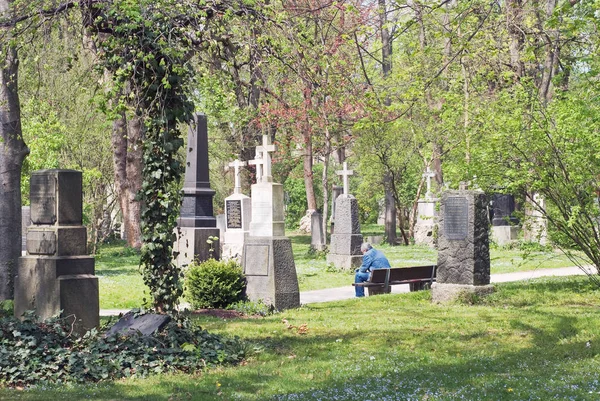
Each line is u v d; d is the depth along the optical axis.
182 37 13.26
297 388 10.22
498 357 11.95
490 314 16.39
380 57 43.59
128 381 11.00
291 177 66.62
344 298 22.06
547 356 11.84
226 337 13.48
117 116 12.97
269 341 13.95
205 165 27.22
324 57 14.85
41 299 12.80
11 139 17.97
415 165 48.16
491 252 35.78
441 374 10.77
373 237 50.03
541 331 14.05
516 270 29.00
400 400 9.09
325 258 35.59
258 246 18.55
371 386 10.02
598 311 16.11
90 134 34.19
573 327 14.14
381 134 42.34
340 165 56.66
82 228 13.05
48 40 13.91
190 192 26.89
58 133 29.17
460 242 18.83
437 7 16.42
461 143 20.16
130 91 13.38
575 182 17.72
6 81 17.62
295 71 14.64
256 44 13.96
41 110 20.14
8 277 17.86
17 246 18.12
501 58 27.02
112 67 13.23
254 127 40.62
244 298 18.61
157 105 13.25
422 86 16.84
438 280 19.14
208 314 17.47
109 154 38.16
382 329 14.98
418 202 46.88
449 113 24.42
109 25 13.30
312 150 41.84
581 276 23.66
